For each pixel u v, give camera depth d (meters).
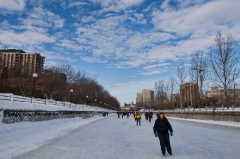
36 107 26.56
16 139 13.09
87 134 17.09
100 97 130.38
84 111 53.91
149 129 21.88
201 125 26.50
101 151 9.81
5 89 51.19
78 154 9.10
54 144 11.79
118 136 15.79
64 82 75.94
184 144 12.03
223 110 33.09
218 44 32.59
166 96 85.75
